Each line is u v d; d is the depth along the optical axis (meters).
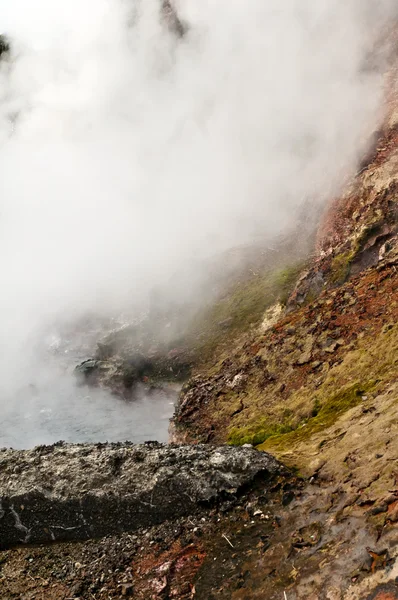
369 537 4.74
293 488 6.27
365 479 5.65
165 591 5.34
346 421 7.58
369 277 12.08
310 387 10.13
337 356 10.33
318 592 4.48
